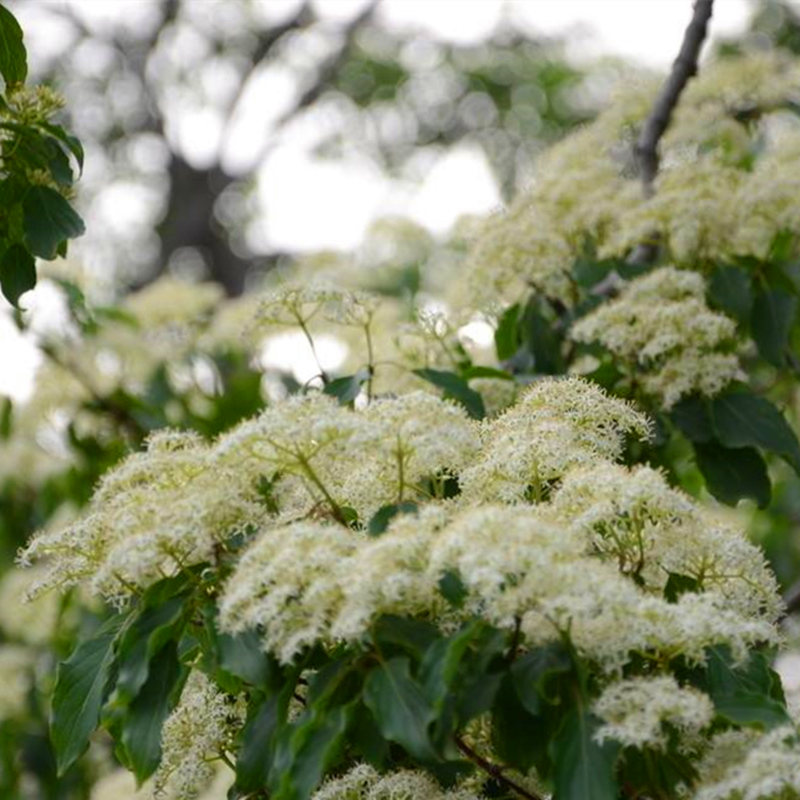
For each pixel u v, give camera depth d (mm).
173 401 13609
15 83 8352
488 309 10516
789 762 5633
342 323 9172
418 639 6000
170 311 13758
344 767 6855
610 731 5672
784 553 13664
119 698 6449
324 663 6355
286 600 6035
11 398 13336
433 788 6523
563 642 5941
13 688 13578
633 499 6207
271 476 6812
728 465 9539
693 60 11984
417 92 30891
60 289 13312
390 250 15203
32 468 13727
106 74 32094
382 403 6441
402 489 6516
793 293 10305
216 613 6281
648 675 6062
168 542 6359
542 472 6680
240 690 6836
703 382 9312
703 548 6531
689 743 6188
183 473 6672
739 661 5977
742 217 10117
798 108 11984
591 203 10336
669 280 9586
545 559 5578
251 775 6352
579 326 9398
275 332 11031
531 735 6094
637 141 12312
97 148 31719
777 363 10109
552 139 29609
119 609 7152
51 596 13492
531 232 10125
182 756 7086
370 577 5711
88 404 13328
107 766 13328
